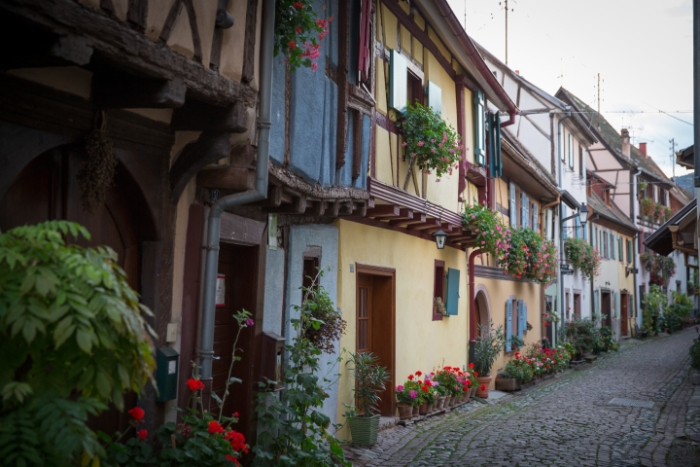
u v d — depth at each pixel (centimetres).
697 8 962
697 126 980
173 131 525
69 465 274
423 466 818
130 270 512
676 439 1003
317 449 686
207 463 484
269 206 698
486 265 1711
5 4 307
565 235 2695
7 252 264
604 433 1052
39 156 422
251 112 542
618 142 4231
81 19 348
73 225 289
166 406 536
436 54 1248
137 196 500
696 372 1845
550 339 2358
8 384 257
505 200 1830
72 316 260
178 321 556
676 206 5012
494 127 1567
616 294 3522
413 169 1111
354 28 855
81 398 276
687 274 4978
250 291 715
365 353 1003
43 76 397
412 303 1212
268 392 697
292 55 637
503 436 1019
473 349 1534
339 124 820
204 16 462
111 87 429
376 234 1069
